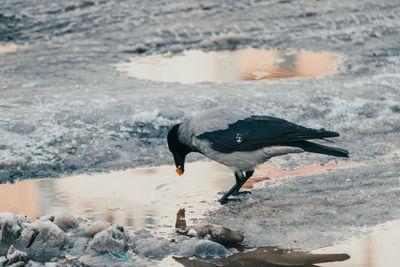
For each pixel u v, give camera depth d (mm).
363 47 21359
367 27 23734
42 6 27141
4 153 11805
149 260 7859
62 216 8969
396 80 16781
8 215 8453
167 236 8633
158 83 17109
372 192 10078
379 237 8328
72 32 23922
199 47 22141
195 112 13938
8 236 8281
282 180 10977
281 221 9055
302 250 8000
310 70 18750
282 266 7547
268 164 11906
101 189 10633
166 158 12219
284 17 25391
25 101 14688
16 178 11141
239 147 9852
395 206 9422
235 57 20766
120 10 26578
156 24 24703
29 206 9797
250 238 8469
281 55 20875
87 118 13438
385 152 12297
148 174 11422
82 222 9156
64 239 8375
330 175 11062
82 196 10289
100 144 12523
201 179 11203
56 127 12961
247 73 18453
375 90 15773
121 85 16859
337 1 27469
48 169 11547
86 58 20469
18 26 24672
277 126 9836
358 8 26328
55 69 19062
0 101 14773
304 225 8844
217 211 9641
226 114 10188
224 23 24766
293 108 14375
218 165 12023
